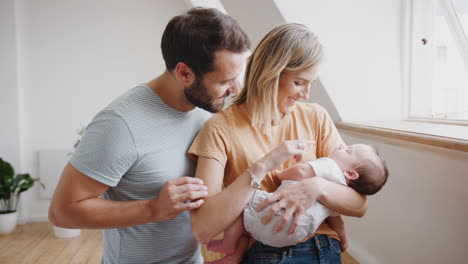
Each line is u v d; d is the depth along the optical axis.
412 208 2.18
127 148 1.21
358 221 2.89
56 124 4.89
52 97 4.85
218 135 1.26
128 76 4.92
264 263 1.22
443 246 1.94
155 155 1.27
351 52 2.64
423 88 2.75
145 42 4.91
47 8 4.75
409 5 2.63
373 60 2.69
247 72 1.33
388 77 2.74
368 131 2.40
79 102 4.89
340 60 2.64
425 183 2.04
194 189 1.15
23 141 4.87
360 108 2.78
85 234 4.48
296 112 1.38
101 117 1.23
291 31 1.23
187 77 1.21
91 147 1.18
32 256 3.83
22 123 4.84
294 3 2.53
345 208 1.23
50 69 4.82
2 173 4.50
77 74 4.86
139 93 1.29
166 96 1.31
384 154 2.42
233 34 1.16
